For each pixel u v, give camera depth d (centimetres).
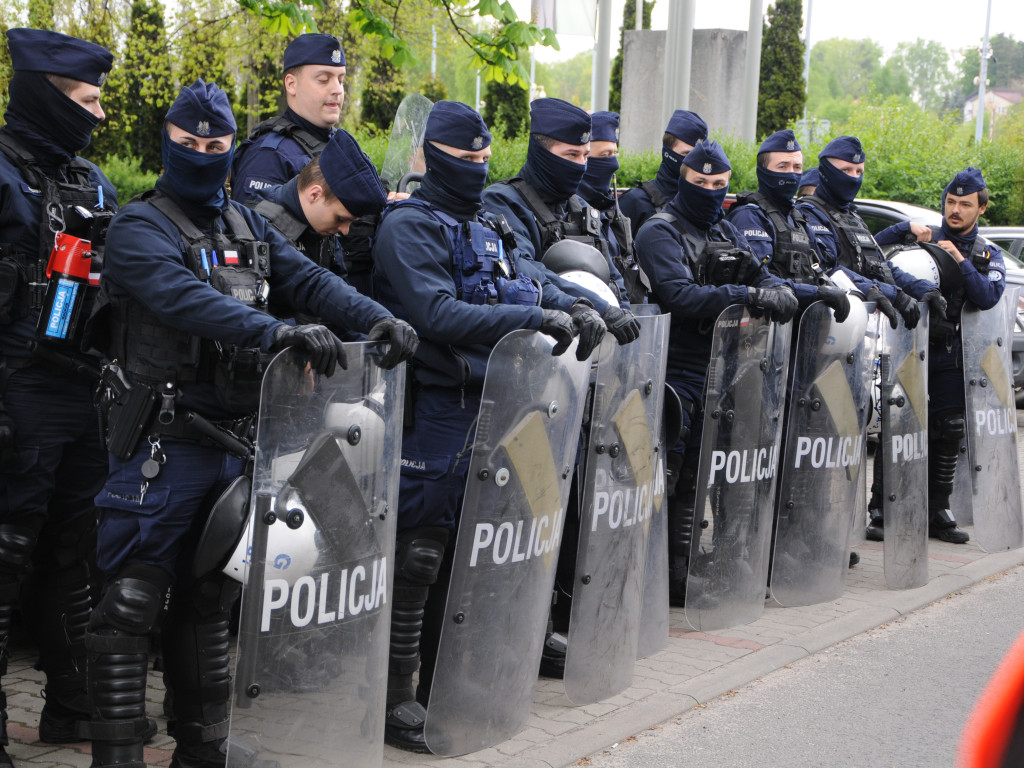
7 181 319
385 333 291
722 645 454
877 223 1017
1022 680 152
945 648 462
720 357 450
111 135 1783
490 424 329
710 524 461
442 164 351
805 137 1644
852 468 517
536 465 342
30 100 324
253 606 272
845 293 486
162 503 285
